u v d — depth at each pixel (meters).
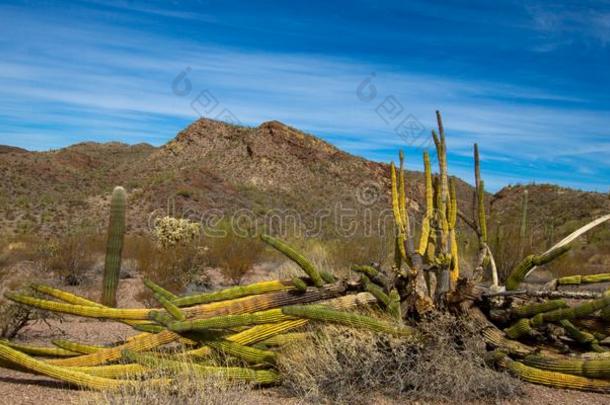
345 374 4.91
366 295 5.46
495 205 40.22
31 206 48.34
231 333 5.54
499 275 12.06
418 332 5.18
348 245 12.71
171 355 5.34
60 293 5.93
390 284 5.50
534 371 5.11
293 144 69.94
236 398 4.43
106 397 4.23
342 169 64.75
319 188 60.31
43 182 62.22
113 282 10.96
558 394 5.00
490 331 5.33
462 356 5.13
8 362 4.98
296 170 65.19
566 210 38.72
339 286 5.48
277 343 5.47
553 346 5.54
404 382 4.94
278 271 10.74
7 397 4.69
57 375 4.88
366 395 4.84
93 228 38.56
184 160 71.94
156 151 77.38
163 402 4.16
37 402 4.56
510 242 12.47
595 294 5.17
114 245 10.96
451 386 4.87
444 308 5.46
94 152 84.25
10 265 15.52
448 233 5.74
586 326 5.44
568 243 6.00
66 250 14.94
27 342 7.10
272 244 5.30
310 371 5.01
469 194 40.84
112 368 5.04
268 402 4.65
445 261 5.52
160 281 13.41
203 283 13.57
